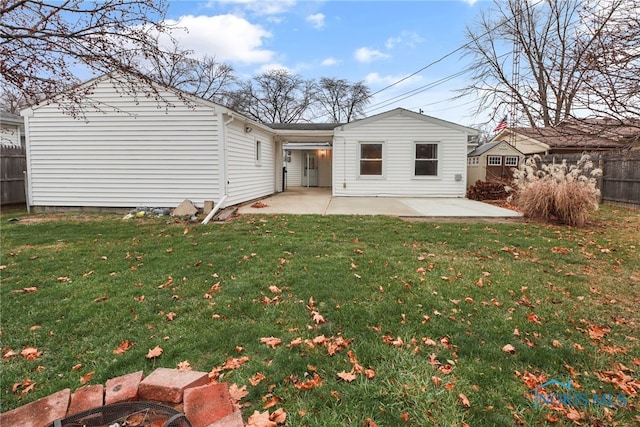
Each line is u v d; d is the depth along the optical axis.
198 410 1.62
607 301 3.37
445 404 1.94
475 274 4.02
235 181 9.37
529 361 2.37
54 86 3.81
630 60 2.36
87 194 8.94
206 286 3.65
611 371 2.28
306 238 5.70
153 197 8.78
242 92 30.39
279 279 3.78
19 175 9.86
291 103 32.16
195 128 8.53
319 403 1.94
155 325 2.83
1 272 4.08
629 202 9.66
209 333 2.68
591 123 2.56
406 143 12.09
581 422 1.84
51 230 6.46
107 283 3.73
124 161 8.75
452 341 2.60
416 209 9.07
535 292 3.54
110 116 8.62
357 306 3.13
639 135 2.51
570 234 6.23
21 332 2.73
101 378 2.16
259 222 7.14
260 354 2.42
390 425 1.79
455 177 12.04
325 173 19.08
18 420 1.55
